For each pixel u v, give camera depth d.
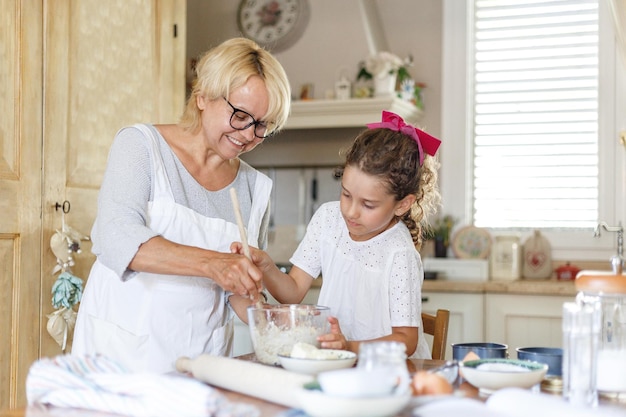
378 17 4.42
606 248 4.09
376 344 1.15
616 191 4.10
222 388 1.37
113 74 2.91
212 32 4.54
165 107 3.17
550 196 4.21
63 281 2.61
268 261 1.86
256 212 2.06
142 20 3.06
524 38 4.25
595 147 4.14
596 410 1.14
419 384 1.20
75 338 1.94
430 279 3.97
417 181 1.87
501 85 4.29
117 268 1.70
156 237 1.70
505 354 1.49
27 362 2.57
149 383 1.15
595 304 1.30
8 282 2.52
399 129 1.88
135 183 1.82
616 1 3.83
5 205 2.49
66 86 2.71
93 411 1.18
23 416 1.16
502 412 1.11
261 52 1.87
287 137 4.51
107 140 2.89
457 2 4.30
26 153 2.57
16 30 2.55
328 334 1.53
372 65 4.00
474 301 3.72
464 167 4.29
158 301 1.86
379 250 1.92
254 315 1.50
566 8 4.19
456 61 4.30
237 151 1.89
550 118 4.22
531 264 4.07
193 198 1.93
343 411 1.07
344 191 1.82
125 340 1.86
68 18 2.72
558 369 1.41
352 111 4.03
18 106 2.55
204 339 1.93
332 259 2.00
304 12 4.33
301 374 1.27
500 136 4.29
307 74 4.32
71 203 2.73
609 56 4.12
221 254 1.65
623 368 1.31
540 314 3.63
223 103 1.82
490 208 4.29
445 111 4.32
